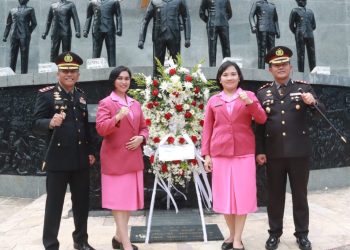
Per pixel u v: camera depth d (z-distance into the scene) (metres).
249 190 4.17
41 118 3.97
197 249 4.43
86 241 4.33
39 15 14.03
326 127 9.70
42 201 7.60
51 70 9.40
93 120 5.91
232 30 14.20
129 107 4.26
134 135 4.23
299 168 4.34
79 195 4.23
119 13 9.76
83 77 7.83
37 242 4.79
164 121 4.98
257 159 4.58
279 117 4.37
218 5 9.38
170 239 4.73
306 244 4.34
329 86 9.73
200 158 5.02
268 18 10.01
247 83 7.71
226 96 4.30
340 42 14.62
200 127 5.10
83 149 4.14
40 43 13.95
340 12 14.66
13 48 10.73
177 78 4.99
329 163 9.80
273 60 4.39
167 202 5.95
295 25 10.73
